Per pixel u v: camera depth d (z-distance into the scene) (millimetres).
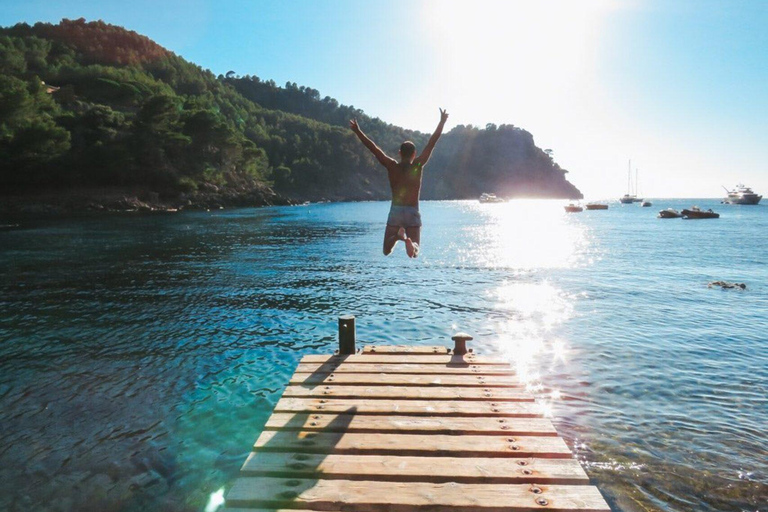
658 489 5148
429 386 6613
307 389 6492
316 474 4359
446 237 39938
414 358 7918
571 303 14555
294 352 9781
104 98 108125
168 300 14594
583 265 23125
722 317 12773
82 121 75812
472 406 5902
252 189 103125
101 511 4695
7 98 65688
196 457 5730
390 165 6348
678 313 13250
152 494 4988
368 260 24344
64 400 7316
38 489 5035
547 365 9016
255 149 112688
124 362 9062
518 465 4516
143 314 12828
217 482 5223
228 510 3922
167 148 82500
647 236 40938
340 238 36125
